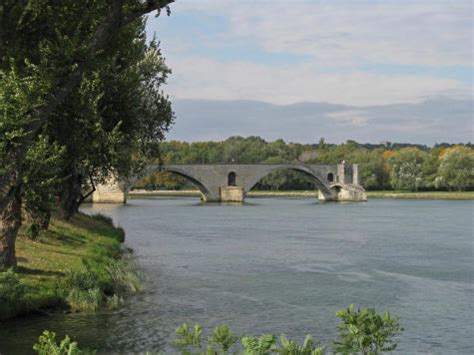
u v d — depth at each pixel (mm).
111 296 32656
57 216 51438
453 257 55375
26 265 31734
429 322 30750
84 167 43906
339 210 134750
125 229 79562
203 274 43500
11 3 22547
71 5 22766
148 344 24359
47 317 26594
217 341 10133
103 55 25641
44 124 30859
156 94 52750
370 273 45750
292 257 54062
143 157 53469
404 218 109125
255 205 156500
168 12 21375
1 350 21953
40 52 22969
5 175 20438
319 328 28688
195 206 146750
